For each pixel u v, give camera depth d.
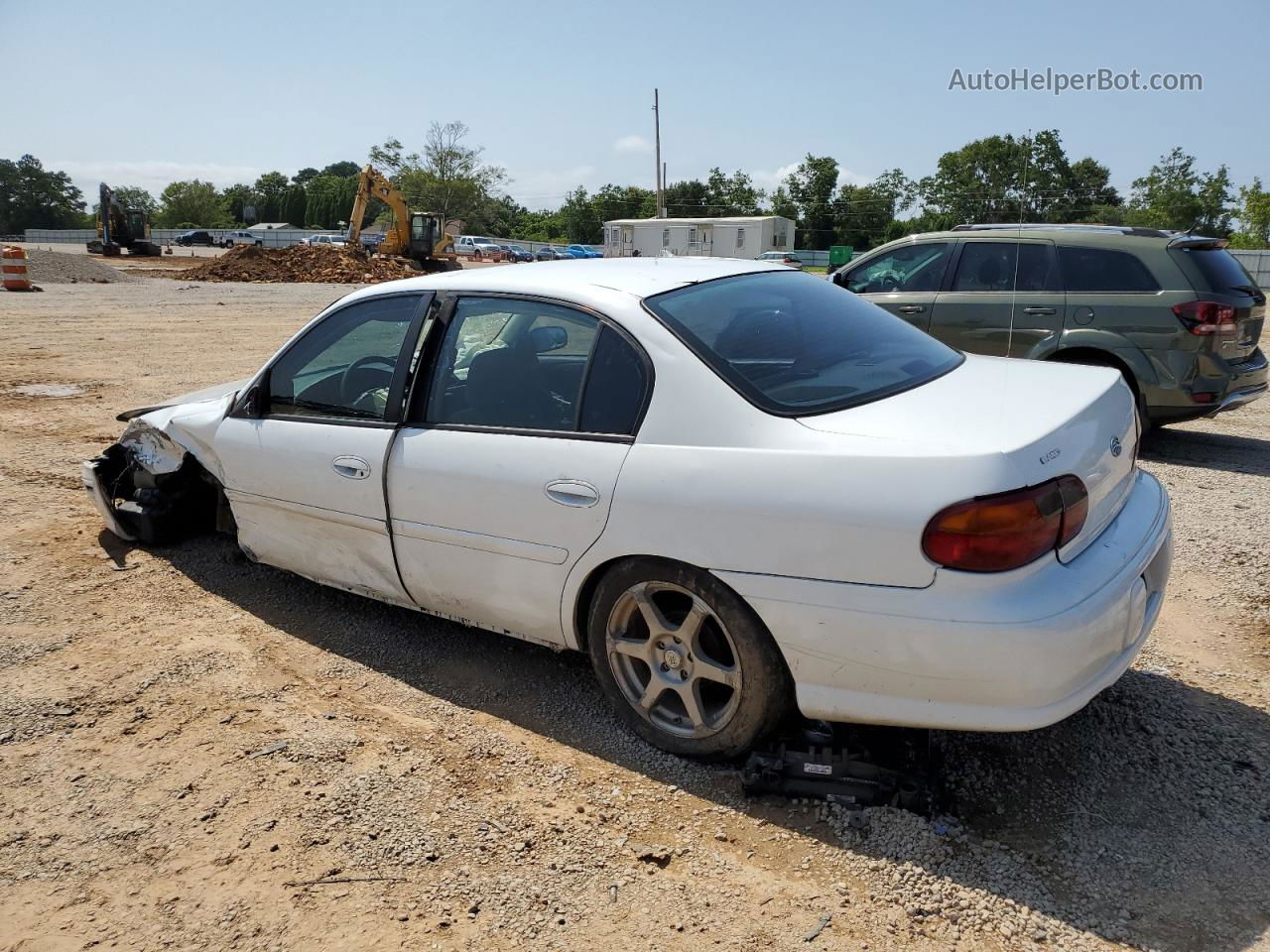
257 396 4.16
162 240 87.69
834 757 2.83
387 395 3.71
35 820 2.81
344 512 3.73
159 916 2.43
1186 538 5.05
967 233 7.71
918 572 2.46
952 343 7.69
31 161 126.62
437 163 90.06
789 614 2.66
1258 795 2.83
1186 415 6.90
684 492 2.79
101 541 5.09
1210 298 6.64
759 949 2.28
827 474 2.59
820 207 82.25
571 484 3.03
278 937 2.35
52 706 3.42
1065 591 2.47
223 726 3.30
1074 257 7.16
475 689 3.56
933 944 2.28
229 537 5.12
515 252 65.88
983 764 3.00
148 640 3.96
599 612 3.10
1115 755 3.04
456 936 2.34
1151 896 2.43
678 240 63.12
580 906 2.43
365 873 2.57
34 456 6.85
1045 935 2.30
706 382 2.88
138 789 2.95
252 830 2.75
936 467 2.47
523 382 3.29
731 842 2.67
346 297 4.00
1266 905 2.39
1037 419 2.69
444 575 3.48
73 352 12.40
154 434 4.76
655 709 3.13
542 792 2.92
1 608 4.23
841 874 2.52
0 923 2.41
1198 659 3.69
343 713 3.40
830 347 3.21
